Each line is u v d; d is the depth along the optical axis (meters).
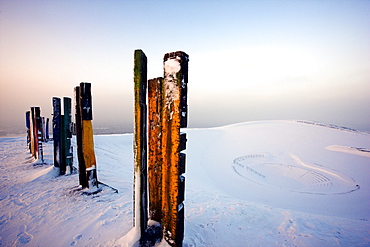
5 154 10.13
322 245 2.90
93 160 4.61
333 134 38.69
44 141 13.73
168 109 2.14
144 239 2.44
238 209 4.29
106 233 2.83
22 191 4.68
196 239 2.85
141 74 2.23
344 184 16.00
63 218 3.32
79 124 4.57
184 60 2.10
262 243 2.90
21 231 2.95
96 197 4.24
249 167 20.50
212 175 17.11
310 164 21.64
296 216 4.02
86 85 4.29
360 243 2.99
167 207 2.29
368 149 28.22
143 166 2.43
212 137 35.97
